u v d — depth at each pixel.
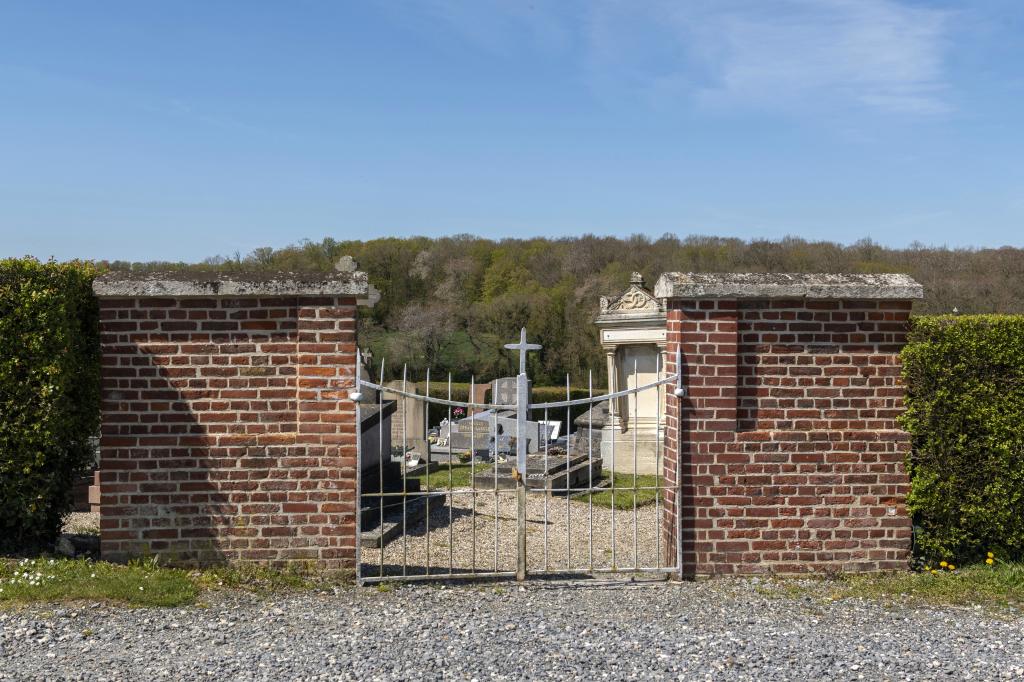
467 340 39.50
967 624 6.31
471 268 46.47
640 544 9.56
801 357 7.47
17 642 5.46
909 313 7.59
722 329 7.36
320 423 7.09
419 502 11.56
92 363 7.74
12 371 6.91
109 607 6.17
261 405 7.08
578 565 8.51
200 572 7.01
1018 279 34.00
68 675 4.94
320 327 7.07
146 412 7.00
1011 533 7.68
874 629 6.16
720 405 7.39
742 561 7.46
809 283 7.37
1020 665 5.40
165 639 5.63
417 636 5.83
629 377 16.30
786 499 7.48
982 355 7.52
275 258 46.44
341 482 7.12
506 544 9.68
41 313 6.93
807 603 6.80
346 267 9.77
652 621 6.27
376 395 13.83
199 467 7.05
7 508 7.06
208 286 6.93
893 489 7.57
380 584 7.15
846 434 7.52
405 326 40.62
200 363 7.04
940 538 7.70
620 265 45.22
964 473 7.60
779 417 7.46
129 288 6.87
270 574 7.04
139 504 7.01
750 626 6.19
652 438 16.00
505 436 18.20
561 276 46.28
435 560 8.86
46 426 6.98
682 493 7.40
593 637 5.86
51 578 6.50
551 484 13.12
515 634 5.90
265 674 5.04
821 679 5.12
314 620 6.16
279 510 7.09
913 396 7.57
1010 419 7.54
